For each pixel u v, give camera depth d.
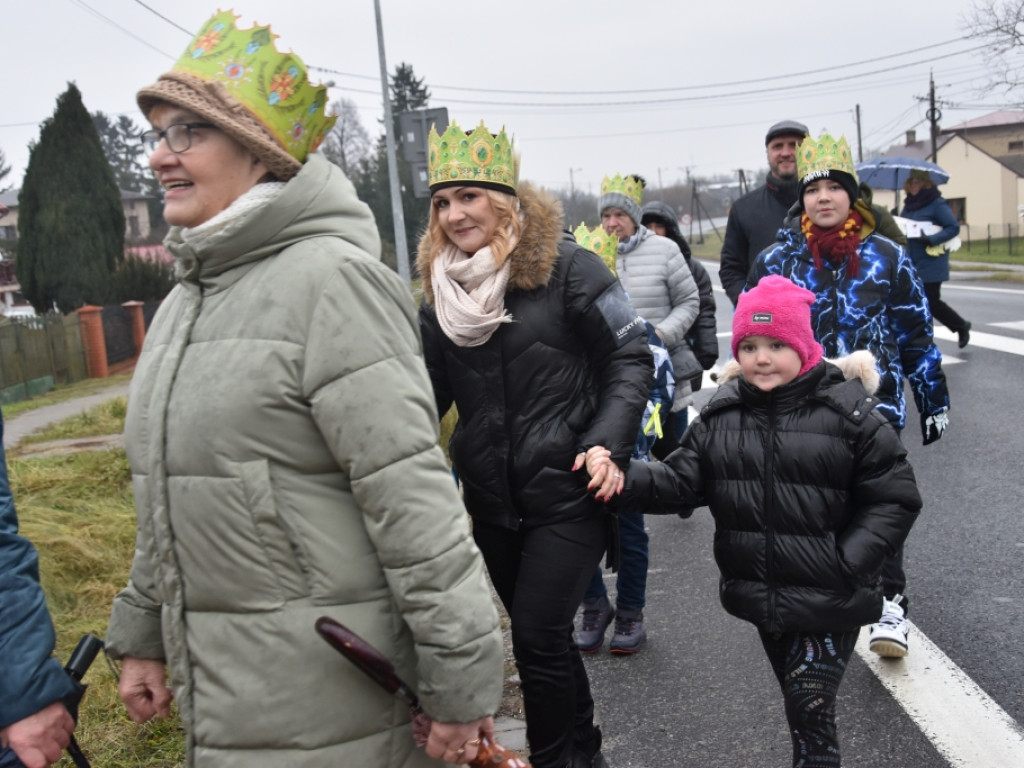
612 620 4.51
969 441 7.20
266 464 1.81
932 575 4.74
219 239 1.83
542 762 2.83
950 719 3.38
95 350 20.08
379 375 1.82
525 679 2.81
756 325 2.85
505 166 2.77
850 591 2.84
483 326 2.76
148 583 2.06
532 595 2.79
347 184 2.01
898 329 3.97
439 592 1.83
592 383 2.92
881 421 2.86
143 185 90.50
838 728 3.38
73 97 26.91
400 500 1.81
